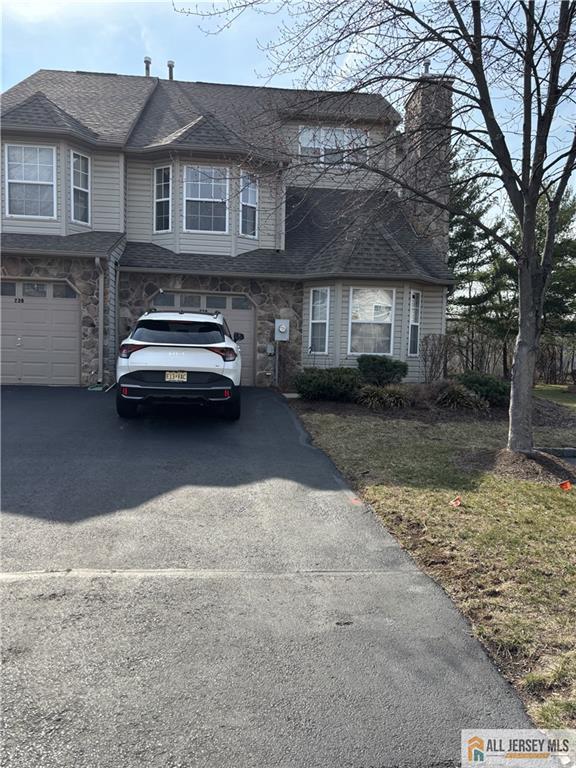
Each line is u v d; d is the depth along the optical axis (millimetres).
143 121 15180
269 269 13867
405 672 2875
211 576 3887
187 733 2426
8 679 2734
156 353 8211
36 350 12719
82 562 4027
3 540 4340
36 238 12797
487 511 5301
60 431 7977
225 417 9219
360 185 7742
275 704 2617
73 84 16625
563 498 5754
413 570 4070
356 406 10883
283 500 5531
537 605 3561
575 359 24031
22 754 2283
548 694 2738
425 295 14852
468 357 22266
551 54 6281
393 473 6531
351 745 2383
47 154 12977
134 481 5918
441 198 10922
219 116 15945
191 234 13984
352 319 13844
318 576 3941
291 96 8898
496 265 21859
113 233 13719
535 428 10055
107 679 2760
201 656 2963
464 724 2529
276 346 13922
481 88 6727
